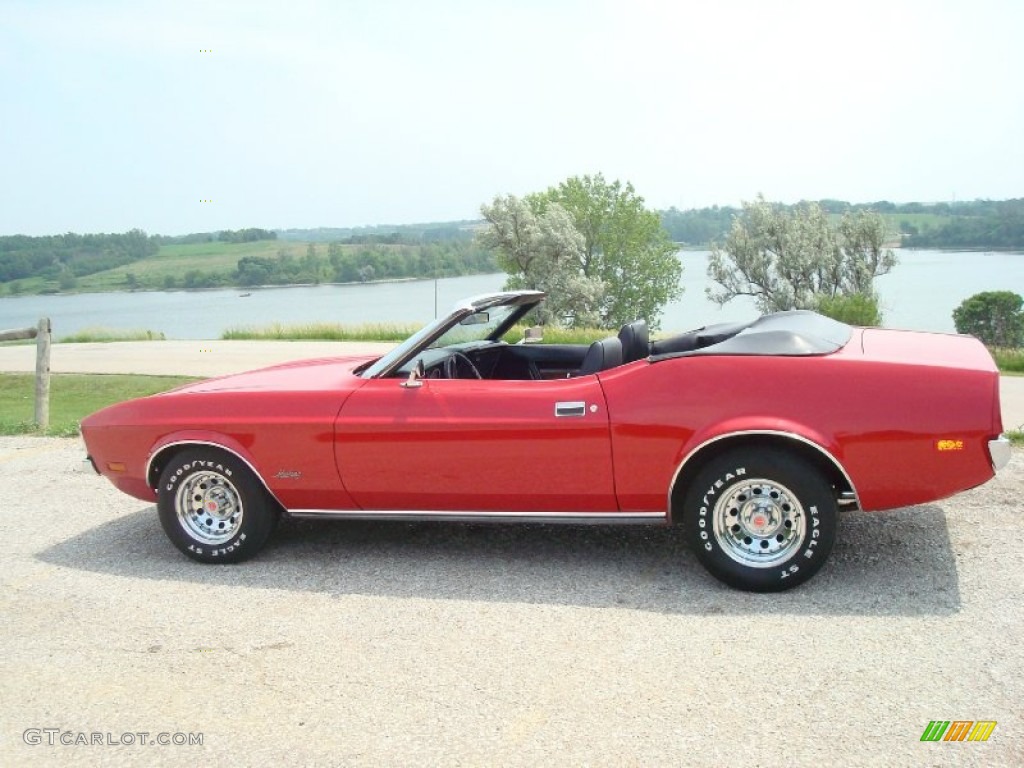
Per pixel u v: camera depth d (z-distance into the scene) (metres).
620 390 4.55
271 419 5.01
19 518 6.44
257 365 19.59
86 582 5.04
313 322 32.28
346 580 4.89
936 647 3.73
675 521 4.74
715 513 4.41
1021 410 10.90
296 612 4.46
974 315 37.97
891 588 4.41
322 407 4.98
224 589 4.84
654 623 4.11
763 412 4.31
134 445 5.30
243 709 3.49
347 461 4.93
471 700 3.47
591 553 5.16
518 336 6.85
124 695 3.65
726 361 4.45
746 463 4.31
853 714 3.22
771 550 4.41
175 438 5.16
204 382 5.84
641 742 3.10
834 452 4.24
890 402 4.22
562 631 4.08
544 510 4.77
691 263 149.00
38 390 10.19
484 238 50.03
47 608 4.65
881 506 4.35
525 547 5.33
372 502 5.01
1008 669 3.51
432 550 5.35
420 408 4.82
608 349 4.89
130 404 5.42
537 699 3.45
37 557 5.53
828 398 4.28
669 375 4.50
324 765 3.06
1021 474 6.46
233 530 5.20
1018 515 5.48
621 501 4.62
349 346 25.33
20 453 8.68
